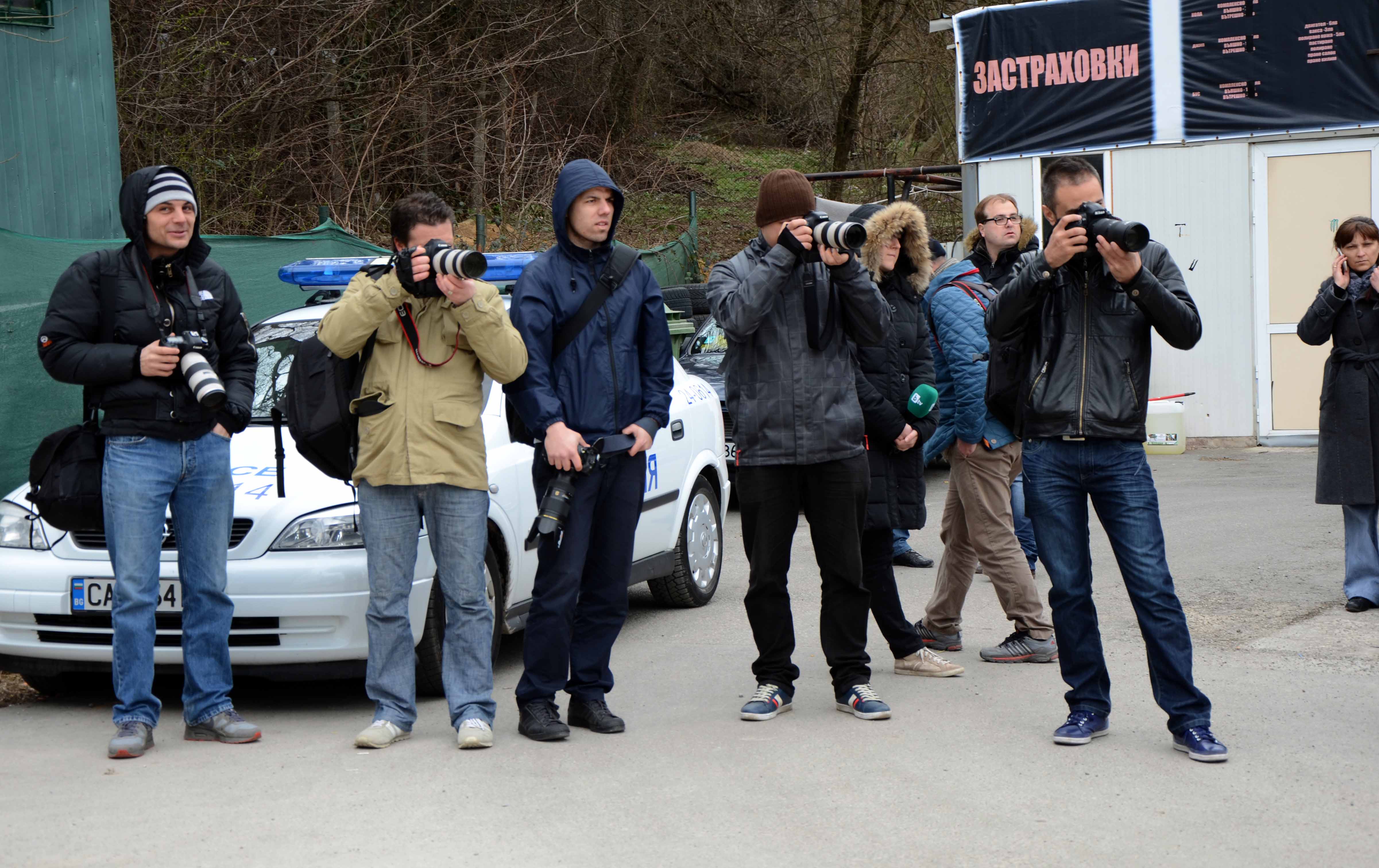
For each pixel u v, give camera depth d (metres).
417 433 5.33
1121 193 15.55
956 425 6.63
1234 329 15.28
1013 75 15.88
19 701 6.41
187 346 5.23
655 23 25.33
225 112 16.34
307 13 17.30
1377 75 14.41
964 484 6.66
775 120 29.70
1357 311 7.56
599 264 5.64
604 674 5.73
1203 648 6.82
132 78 15.47
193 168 16.09
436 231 5.39
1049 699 6.05
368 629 5.57
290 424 5.37
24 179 9.97
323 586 5.79
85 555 5.94
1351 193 14.74
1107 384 5.15
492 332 5.21
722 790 4.83
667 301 15.20
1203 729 5.12
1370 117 14.50
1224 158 15.12
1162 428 15.08
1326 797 4.63
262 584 5.76
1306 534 9.99
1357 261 7.60
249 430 6.70
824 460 5.68
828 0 25.67
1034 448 5.33
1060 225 4.98
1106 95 15.48
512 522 6.75
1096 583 8.71
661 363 5.77
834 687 5.99
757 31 26.66
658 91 27.86
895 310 6.29
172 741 5.62
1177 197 15.34
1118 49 15.38
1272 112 14.85
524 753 5.34
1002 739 5.42
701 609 8.52
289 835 4.40
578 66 24.17
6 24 9.84
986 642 7.28
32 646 5.98
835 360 5.73
